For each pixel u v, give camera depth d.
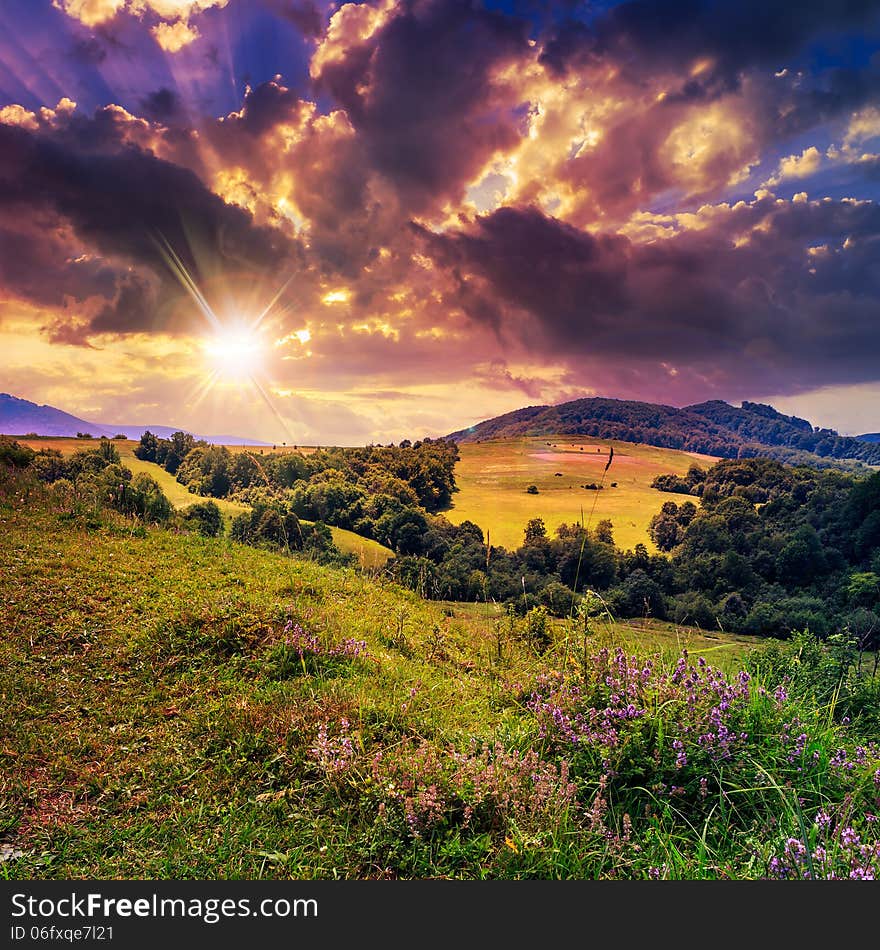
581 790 4.43
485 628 9.73
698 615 47.03
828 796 4.45
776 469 102.38
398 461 110.06
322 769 4.67
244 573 10.45
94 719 5.50
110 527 12.45
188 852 3.98
